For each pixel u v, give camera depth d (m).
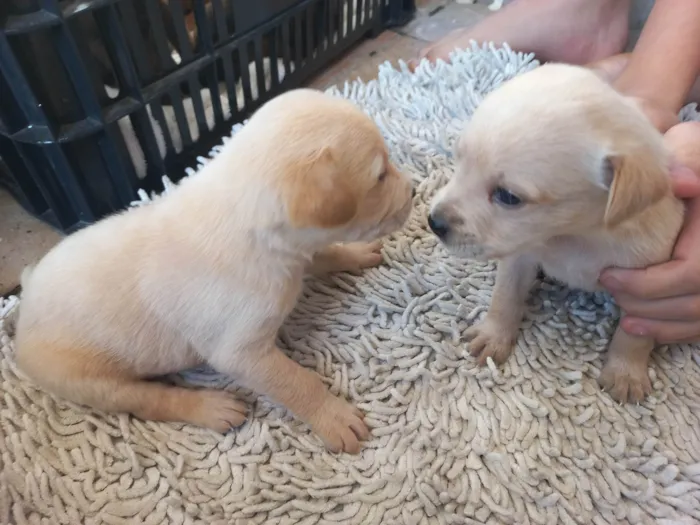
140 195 0.35
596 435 0.28
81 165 0.35
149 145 0.37
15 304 0.32
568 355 0.30
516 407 0.28
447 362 0.30
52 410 0.28
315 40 0.47
